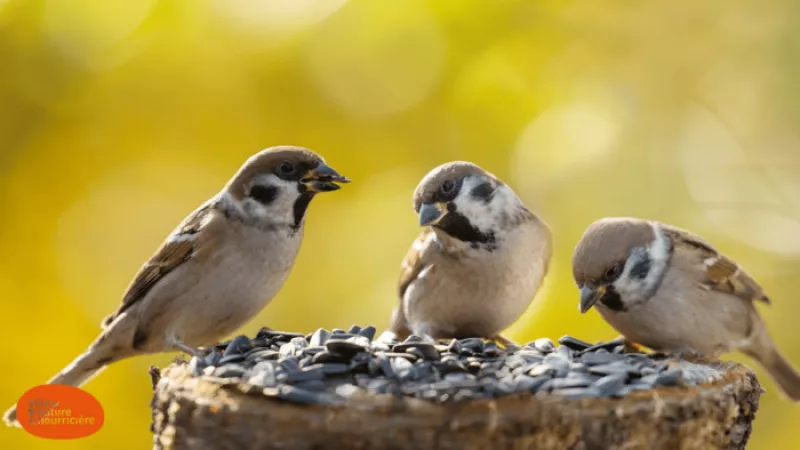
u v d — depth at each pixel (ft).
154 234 40.57
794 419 39.37
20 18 37.22
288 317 40.27
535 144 39.58
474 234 28.17
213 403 20.70
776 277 38.78
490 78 39.42
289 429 20.06
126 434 39.29
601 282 26.91
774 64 40.19
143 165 39.32
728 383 22.44
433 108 39.40
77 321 39.96
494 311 29.09
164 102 37.99
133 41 37.45
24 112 37.96
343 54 37.96
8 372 38.93
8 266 39.42
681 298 26.89
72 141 38.65
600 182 37.96
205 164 39.09
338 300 39.83
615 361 23.24
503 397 20.56
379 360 21.80
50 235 39.55
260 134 38.70
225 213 27.32
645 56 40.42
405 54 38.78
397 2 38.06
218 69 37.55
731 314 27.55
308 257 40.42
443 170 28.30
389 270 39.50
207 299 27.30
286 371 21.71
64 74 37.50
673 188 38.09
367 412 20.07
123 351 28.55
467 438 19.93
